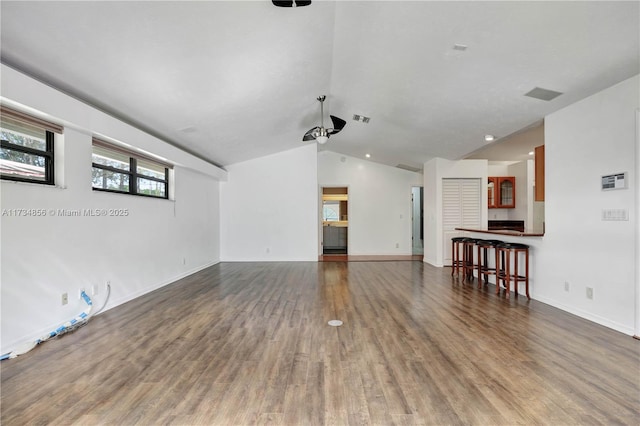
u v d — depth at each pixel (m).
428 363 2.30
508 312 3.50
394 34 2.89
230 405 1.81
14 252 2.59
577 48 2.53
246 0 2.39
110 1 2.12
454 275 5.73
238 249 7.55
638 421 1.64
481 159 7.37
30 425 1.63
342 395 1.90
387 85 3.96
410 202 8.64
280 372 2.18
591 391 1.92
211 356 2.44
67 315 3.10
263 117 4.97
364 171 8.62
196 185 6.21
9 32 2.24
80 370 2.22
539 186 4.31
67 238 3.12
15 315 2.58
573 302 3.41
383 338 2.78
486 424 1.63
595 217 3.12
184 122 4.42
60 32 2.31
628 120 2.80
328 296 4.26
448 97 3.87
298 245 7.54
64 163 3.09
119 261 3.91
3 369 2.23
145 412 1.74
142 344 2.67
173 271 5.28
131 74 3.00
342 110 5.18
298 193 7.55
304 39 3.09
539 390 1.94
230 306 3.80
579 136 3.31
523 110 3.76
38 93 2.57
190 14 2.41
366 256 8.32
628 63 2.58
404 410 1.75
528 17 2.30
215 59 3.07
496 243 4.50
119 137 3.60
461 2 2.31
